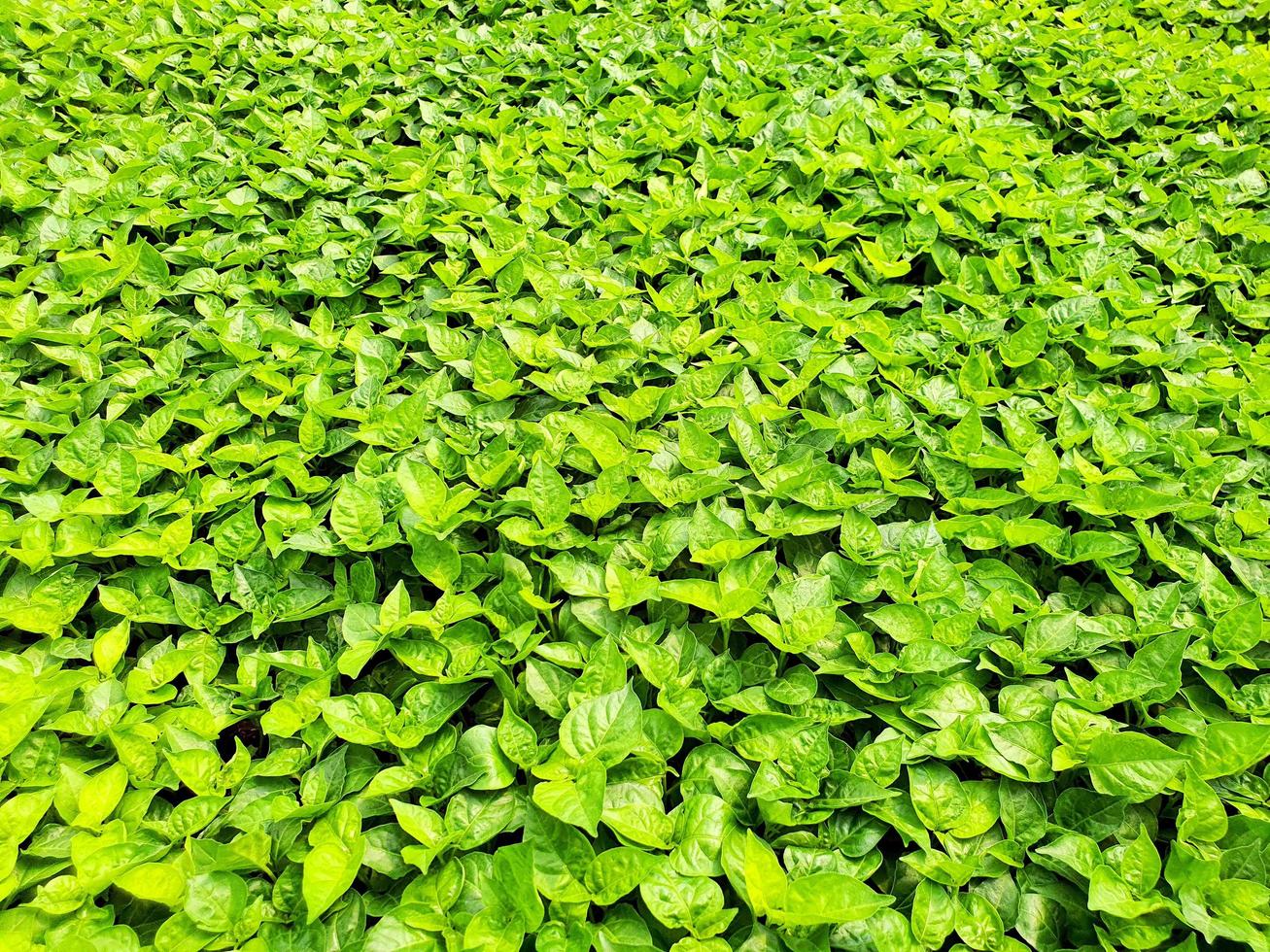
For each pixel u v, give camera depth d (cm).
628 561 269
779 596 249
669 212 405
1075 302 365
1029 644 244
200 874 190
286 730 226
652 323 366
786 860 199
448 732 226
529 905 184
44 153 464
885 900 178
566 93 513
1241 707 235
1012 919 197
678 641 248
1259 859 201
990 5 599
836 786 212
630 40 546
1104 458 304
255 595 268
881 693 231
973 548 275
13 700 231
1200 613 261
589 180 432
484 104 516
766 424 318
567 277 378
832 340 351
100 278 378
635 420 317
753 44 537
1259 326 382
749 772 216
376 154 482
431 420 327
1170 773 204
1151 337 369
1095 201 438
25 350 363
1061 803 214
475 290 375
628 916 191
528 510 286
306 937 191
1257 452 316
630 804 205
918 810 209
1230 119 530
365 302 396
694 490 280
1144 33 602
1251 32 645
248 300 380
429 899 193
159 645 257
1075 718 221
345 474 304
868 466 301
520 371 354
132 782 221
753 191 444
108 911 194
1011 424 311
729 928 198
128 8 597
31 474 300
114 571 288
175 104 523
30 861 207
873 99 516
